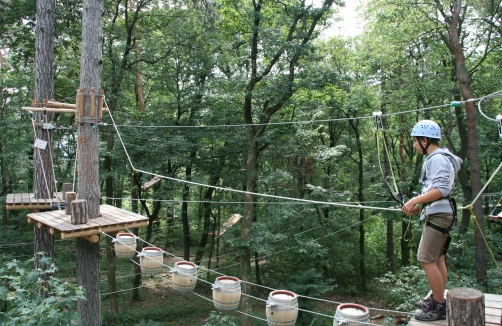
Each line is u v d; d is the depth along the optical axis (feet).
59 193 31.81
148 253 18.88
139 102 65.36
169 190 54.80
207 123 55.47
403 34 47.85
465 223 47.83
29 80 50.08
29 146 49.37
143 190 59.41
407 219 50.11
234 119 56.39
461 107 48.83
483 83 48.85
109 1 52.90
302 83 47.03
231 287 15.87
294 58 47.24
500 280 38.09
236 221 60.70
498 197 46.78
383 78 54.44
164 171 58.75
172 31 52.90
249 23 45.29
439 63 50.57
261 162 54.49
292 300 14.01
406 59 50.29
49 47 31.94
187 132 54.34
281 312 13.83
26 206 28.50
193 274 17.37
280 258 63.00
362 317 11.77
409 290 36.09
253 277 64.69
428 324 11.01
